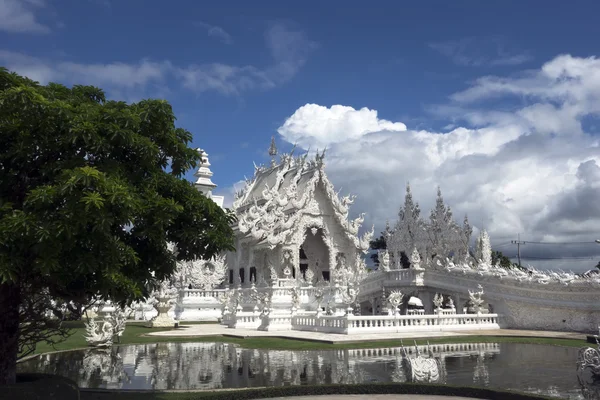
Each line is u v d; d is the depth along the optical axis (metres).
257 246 54.44
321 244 60.59
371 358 20.62
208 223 13.37
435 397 13.29
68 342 26.98
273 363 19.62
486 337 28.12
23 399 10.24
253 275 55.81
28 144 10.67
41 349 24.30
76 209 9.53
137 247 12.44
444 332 30.83
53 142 10.87
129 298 11.05
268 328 33.50
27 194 9.97
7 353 11.80
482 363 19.05
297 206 55.00
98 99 14.01
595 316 31.31
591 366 14.09
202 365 19.38
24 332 12.36
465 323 33.06
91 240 9.98
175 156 13.33
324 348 23.92
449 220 57.59
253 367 18.72
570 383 15.05
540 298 33.34
